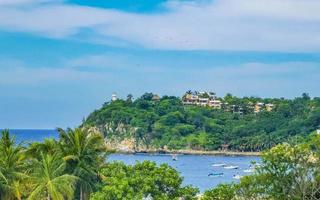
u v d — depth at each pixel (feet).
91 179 268.00
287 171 205.36
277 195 204.85
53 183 241.76
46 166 248.32
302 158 204.95
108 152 289.53
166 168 221.25
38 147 269.03
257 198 208.23
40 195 244.83
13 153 254.88
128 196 209.56
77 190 269.03
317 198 206.18
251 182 207.51
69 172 267.80
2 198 247.70
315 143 210.18
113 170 240.94
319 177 204.95
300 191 203.51
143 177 216.74
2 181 246.27
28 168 261.03
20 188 250.37
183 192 219.20
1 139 264.52
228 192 209.97
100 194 215.10
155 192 214.90
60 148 272.10
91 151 278.26
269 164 206.49
